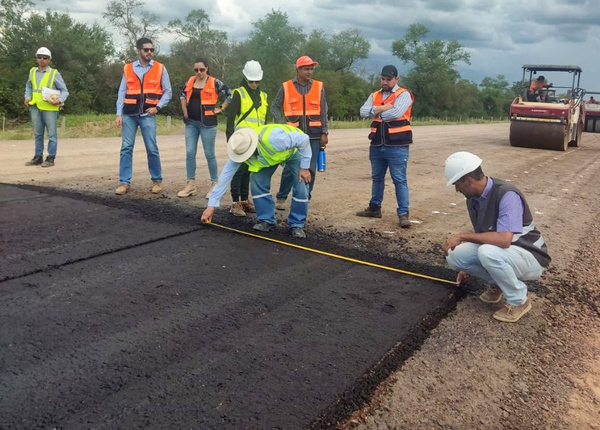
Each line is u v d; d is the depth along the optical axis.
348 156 12.18
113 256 4.29
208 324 3.26
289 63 44.97
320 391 2.65
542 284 4.43
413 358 3.09
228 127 5.75
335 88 51.97
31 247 4.36
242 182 5.89
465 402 2.72
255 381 2.69
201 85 6.32
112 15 41.38
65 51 38.22
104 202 6.00
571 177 10.24
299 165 5.07
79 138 14.52
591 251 5.45
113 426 2.28
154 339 3.03
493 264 3.52
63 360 2.75
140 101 6.31
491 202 3.55
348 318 3.50
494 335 3.46
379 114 5.66
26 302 3.37
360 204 6.91
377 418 2.52
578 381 3.04
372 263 4.59
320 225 5.75
